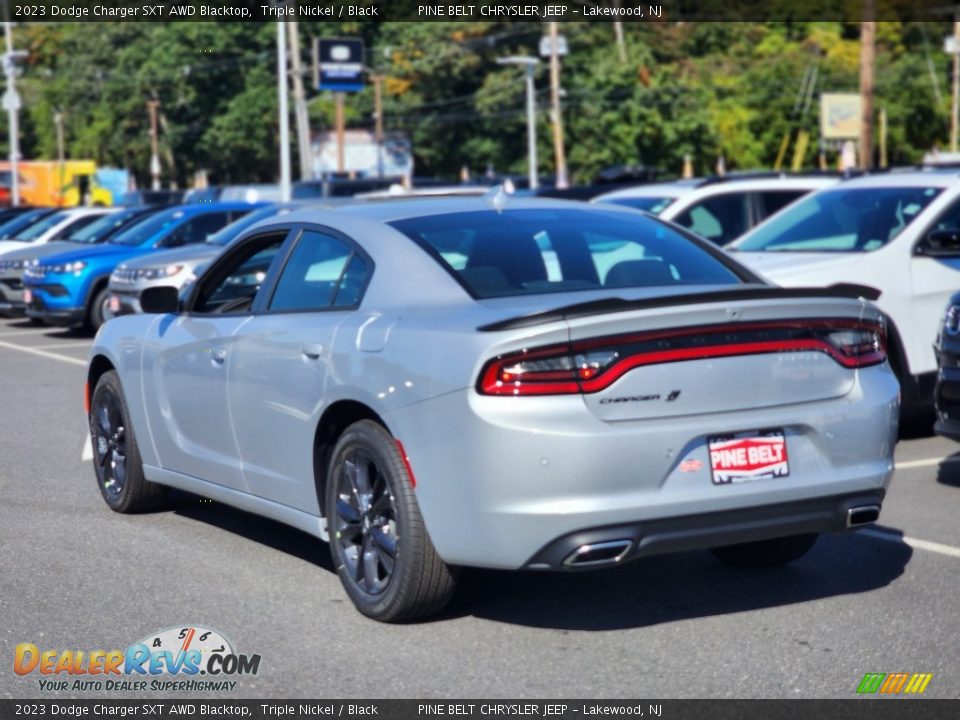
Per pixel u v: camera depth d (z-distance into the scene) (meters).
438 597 5.28
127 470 7.35
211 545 6.77
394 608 5.31
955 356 7.63
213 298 6.96
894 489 7.91
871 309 5.37
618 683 4.73
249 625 5.44
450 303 5.39
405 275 5.60
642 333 4.89
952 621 5.36
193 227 19.30
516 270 5.62
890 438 5.38
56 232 23.38
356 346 5.45
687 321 4.93
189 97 77.19
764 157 81.50
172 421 6.89
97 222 22.20
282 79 30.38
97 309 18.61
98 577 6.17
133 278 16.62
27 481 8.51
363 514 5.47
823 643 5.12
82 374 14.52
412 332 5.23
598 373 4.84
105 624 5.48
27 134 101.44
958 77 71.94
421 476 5.11
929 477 8.24
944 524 7.01
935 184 9.91
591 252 5.86
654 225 6.29
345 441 5.51
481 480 4.87
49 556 6.56
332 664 4.97
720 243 13.41
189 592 5.92
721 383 5.00
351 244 5.93
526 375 4.81
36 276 18.69
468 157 77.31
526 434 4.79
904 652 5.00
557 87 58.91
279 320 6.04
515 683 4.74
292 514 6.00
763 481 5.04
